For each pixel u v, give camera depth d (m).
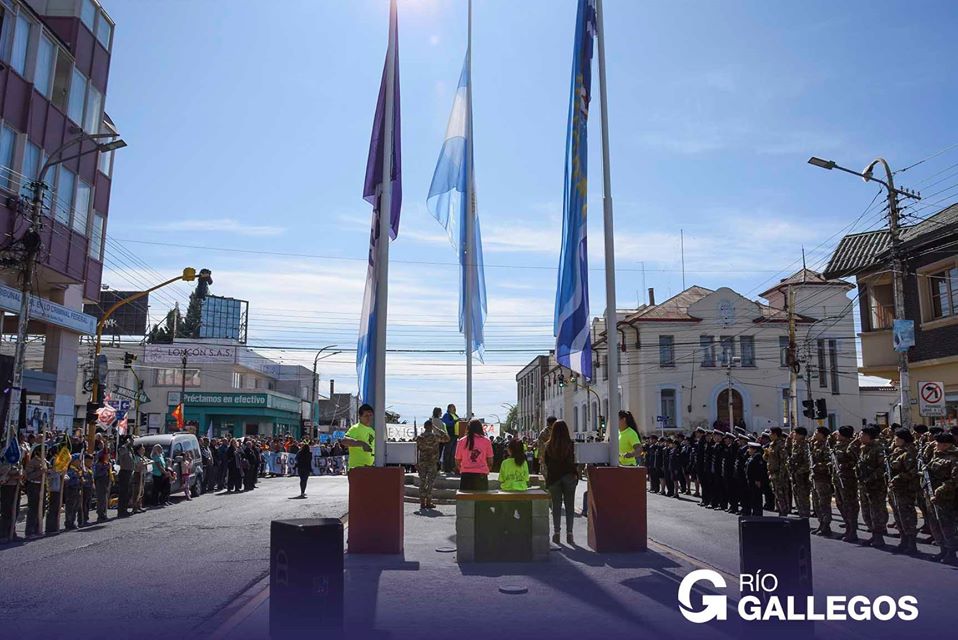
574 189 11.82
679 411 49.47
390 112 11.67
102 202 28.00
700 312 50.56
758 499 16.33
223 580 9.10
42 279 24.97
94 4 26.44
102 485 16.75
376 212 12.20
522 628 6.57
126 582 9.06
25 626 6.95
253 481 27.09
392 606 7.36
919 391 17.39
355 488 10.58
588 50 12.12
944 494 10.34
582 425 62.12
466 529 9.82
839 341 49.97
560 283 11.94
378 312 11.16
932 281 23.33
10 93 21.66
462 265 21.86
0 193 20.95
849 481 12.66
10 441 13.63
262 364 71.31
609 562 9.73
